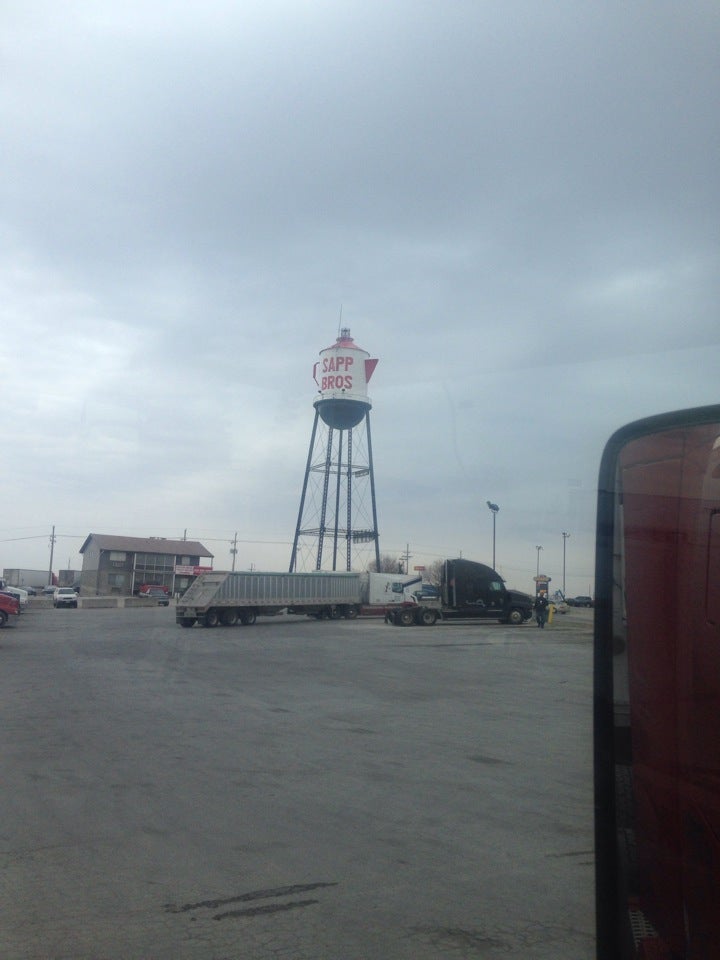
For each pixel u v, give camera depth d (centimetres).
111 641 2770
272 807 720
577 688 1530
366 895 516
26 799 742
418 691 1509
